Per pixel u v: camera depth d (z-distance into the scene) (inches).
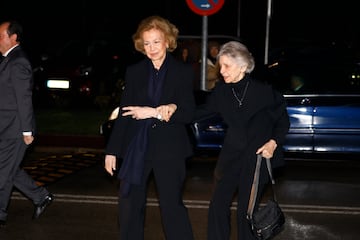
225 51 189.6
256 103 190.5
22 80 227.6
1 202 238.1
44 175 344.8
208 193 308.3
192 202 290.4
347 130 359.3
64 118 541.6
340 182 339.6
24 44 793.6
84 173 351.6
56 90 632.4
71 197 295.7
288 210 281.1
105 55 679.1
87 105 642.2
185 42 533.0
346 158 370.3
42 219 257.6
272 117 192.4
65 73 633.6
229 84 193.0
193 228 249.0
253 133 191.5
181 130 191.5
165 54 190.2
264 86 191.2
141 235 196.9
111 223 254.1
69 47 723.4
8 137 232.5
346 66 366.6
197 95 349.7
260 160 191.5
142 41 187.2
